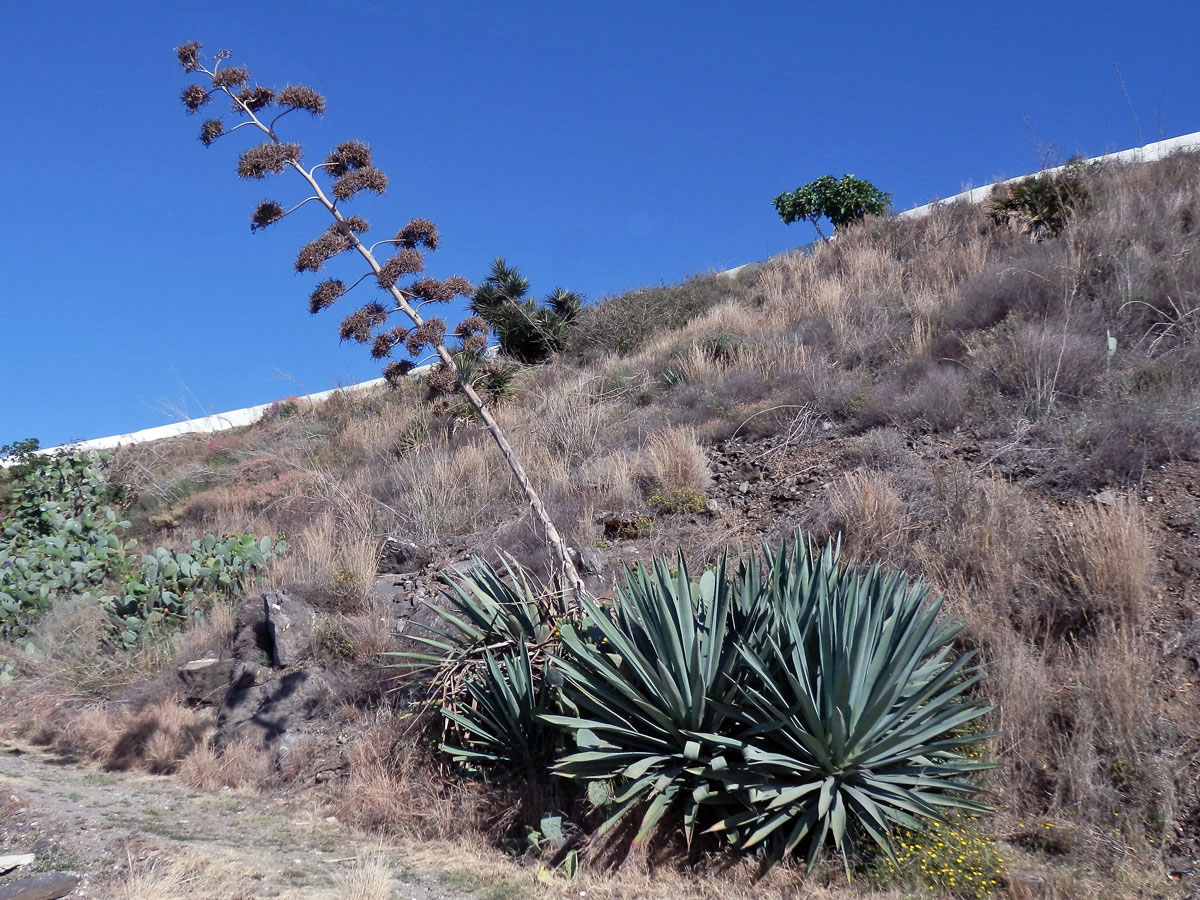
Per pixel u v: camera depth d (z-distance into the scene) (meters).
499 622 6.47
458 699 6.21
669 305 17.80
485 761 5.96
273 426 18.55
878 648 4.70
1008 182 15.79
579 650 5.32
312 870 4.86
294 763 6.72
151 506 15.38
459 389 6.55
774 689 4.66
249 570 10.09
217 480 15.91
